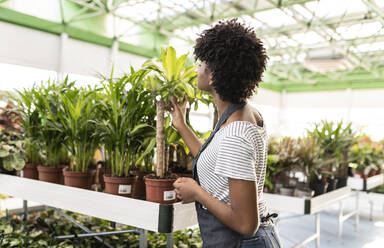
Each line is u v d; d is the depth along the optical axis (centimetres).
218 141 89
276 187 245
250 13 689
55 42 634
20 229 242
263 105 1267
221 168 83
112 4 652
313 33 823
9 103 242
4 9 542
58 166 204
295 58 968
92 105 184
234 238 92
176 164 186
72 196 165
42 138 204
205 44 93
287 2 624
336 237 391
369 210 559
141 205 137
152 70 148
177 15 741
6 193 206
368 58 990
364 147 390
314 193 253
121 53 755
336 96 1268
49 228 257
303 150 240
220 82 92
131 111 159
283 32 820
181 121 132
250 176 81
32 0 577
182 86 133
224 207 85
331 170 279
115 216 146
